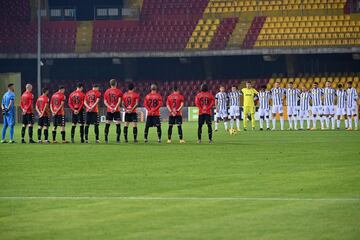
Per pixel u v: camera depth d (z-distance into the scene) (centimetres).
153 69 15162
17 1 15350
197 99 7488
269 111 10575
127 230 2956
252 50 14075
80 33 15100
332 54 14450
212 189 4047
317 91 10512
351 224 3042
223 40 14562
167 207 3478
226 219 3162
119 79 15250
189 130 10212
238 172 4831
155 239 2788
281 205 3503
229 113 10581
